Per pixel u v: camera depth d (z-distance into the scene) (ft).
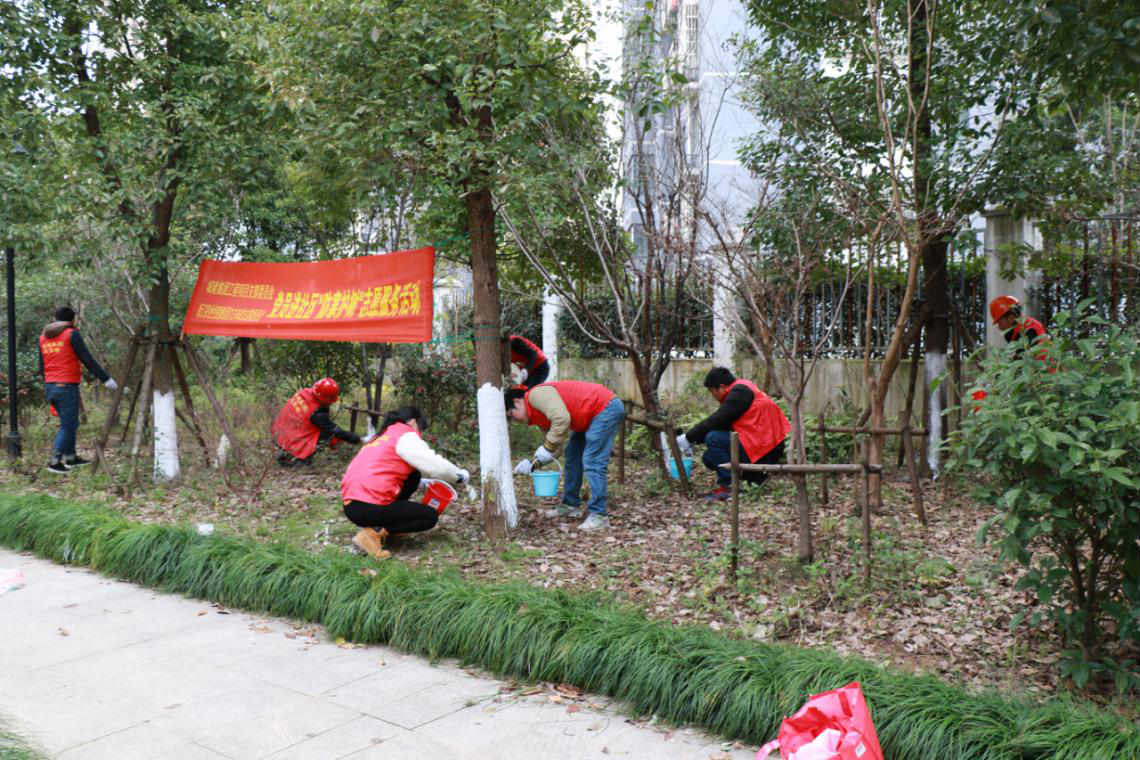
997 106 24.08
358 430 37.70
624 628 13.66
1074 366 12.01
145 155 27.27
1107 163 26.14
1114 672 11.87
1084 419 11.14
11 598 18.29
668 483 26.20
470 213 21.40
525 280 33.50
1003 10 22.53
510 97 21.02
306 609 16.72
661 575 17.78
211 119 28.71
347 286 25.64
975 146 24.71
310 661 14.70
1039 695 12.03
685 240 25.50
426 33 19.85
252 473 29.50
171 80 28.07
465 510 24.07
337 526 22.54
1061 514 11.39
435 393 33.37
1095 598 12.66
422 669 14.34
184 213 29.04
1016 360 12.69
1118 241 26.00
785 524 21.34
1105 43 17.93
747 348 35.35
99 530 20.79
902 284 30.86
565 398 21.88
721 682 12.09
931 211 23.12
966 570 17.35
